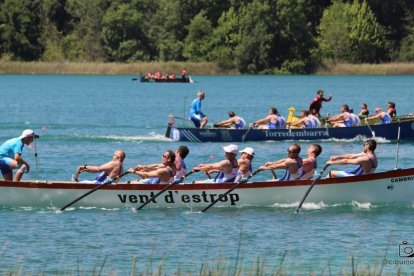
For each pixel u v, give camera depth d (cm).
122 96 19625
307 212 5731
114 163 5891
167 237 5038
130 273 4297
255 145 9569
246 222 5425
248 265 4459
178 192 5816
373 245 4888
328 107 16412
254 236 5072
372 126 9962
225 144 9694
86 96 19412
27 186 5788
